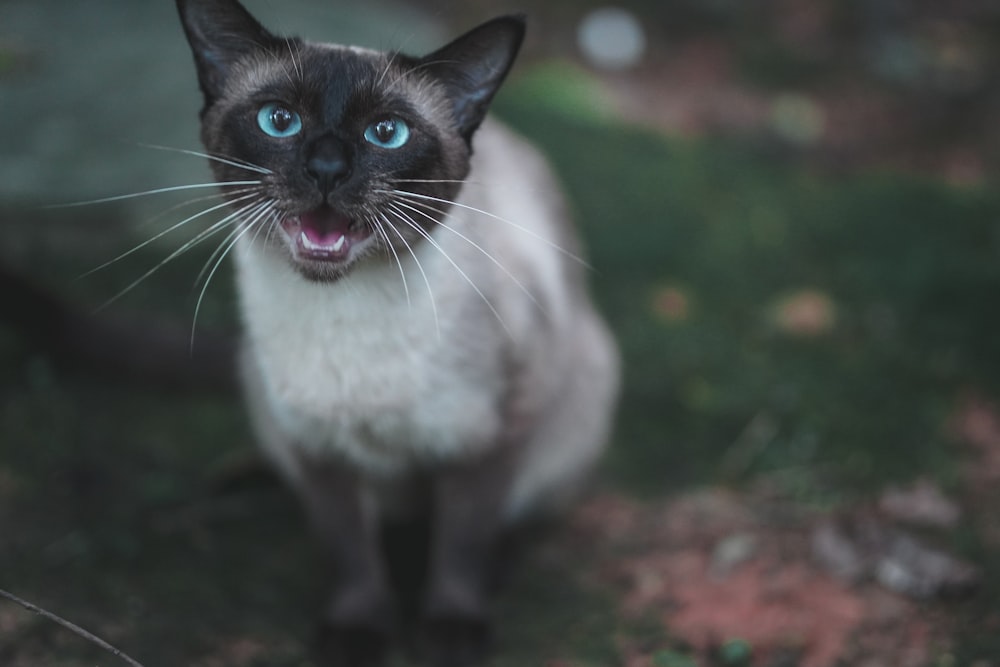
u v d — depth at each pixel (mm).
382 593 2984
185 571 3076
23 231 4457
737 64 8789
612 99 7777
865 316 4789
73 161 4742
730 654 2779
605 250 5188
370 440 2750
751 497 3697
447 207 2627
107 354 3914
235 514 3414
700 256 5305
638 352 4527
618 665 2811
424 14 8234
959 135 7840
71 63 5707
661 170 6137
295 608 3029
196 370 3963
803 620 2939
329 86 2465
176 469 3564
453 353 2656
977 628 2818
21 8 6387
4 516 3100
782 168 6750
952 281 4840
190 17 2596
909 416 4008
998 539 3266
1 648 2457
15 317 3846
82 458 3502
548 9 9062
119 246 4566
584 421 3449
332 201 2408
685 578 3219
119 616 2725
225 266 4551
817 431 3979
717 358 4512
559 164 5922
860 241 5488
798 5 9789
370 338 2576
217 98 2635
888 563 3125
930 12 10188
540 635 2971
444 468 2871
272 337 2633
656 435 4066
